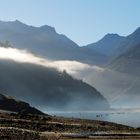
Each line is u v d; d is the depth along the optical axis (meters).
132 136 107.38
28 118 141.88
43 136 91.38
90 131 120.12
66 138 97.50
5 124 117.94
